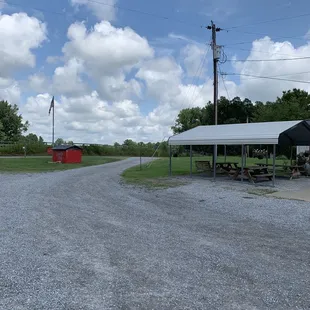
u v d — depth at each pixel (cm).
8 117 6247
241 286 379
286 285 382
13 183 1356
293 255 485
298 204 889
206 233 608
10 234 594
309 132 1595
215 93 1986
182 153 4553
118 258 473
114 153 4675
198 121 6294
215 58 1991
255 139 1290
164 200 973
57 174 1783
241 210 821
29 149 4166
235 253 494
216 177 1599
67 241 556
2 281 387
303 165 1695
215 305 333
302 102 4084
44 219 719
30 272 416
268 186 1270
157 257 477
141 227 654
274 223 684
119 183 1381
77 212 799
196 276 408
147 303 337
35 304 332
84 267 437
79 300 342
